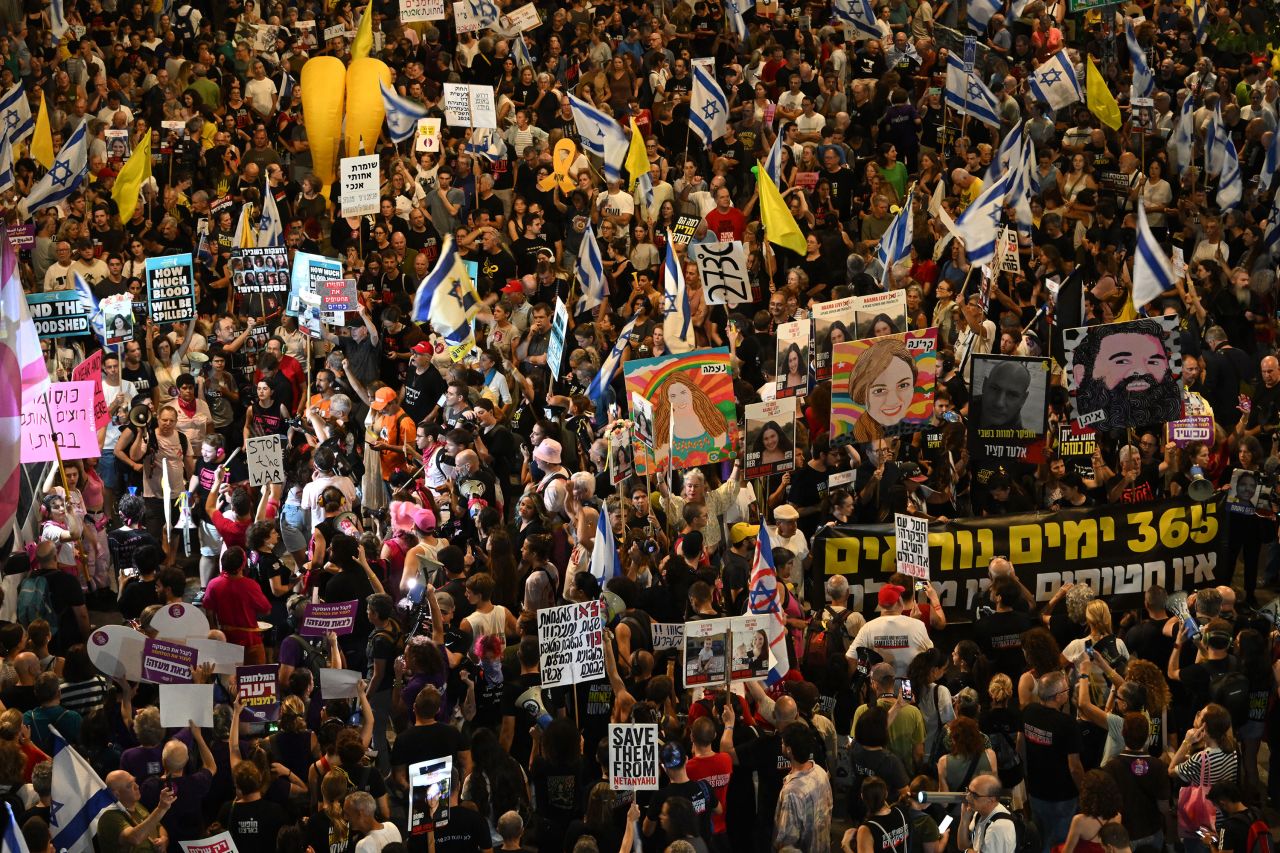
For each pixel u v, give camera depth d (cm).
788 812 1383
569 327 2602
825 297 2797
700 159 3316
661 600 1727
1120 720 1524
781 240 2623
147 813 1376
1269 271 2698
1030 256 2819
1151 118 3222
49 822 1341
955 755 1455
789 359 2158
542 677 1493
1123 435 2267
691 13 3834
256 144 3212
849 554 1897
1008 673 1712
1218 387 2408
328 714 1533
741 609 1748
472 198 3053
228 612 1728
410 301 2780
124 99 3325
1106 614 1608
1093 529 1941
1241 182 3128
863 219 2972
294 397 2416
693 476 1902
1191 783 1462
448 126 3319
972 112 3206
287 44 3647
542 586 1677
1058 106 3275
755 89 3262
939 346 2486
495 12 3494
